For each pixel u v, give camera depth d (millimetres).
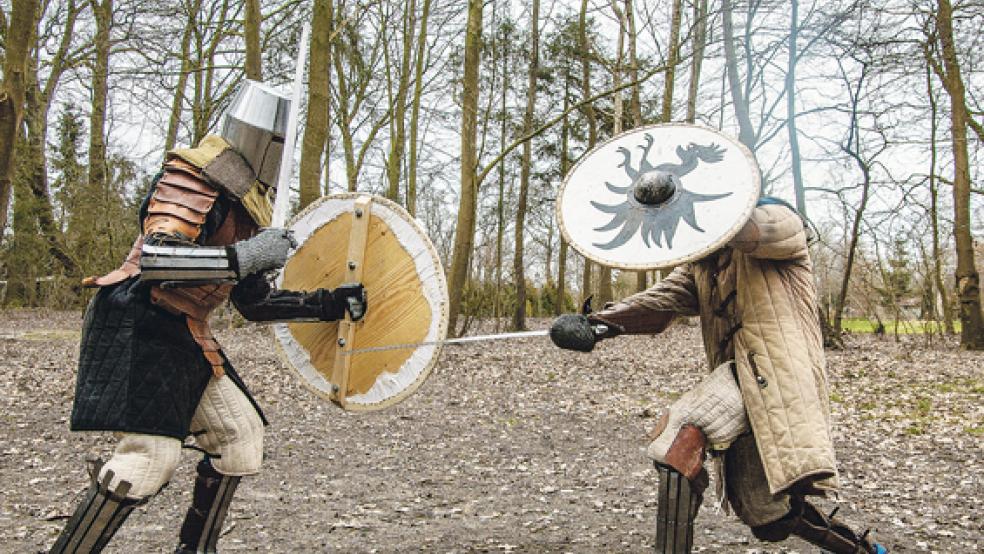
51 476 5055
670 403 8797
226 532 3918
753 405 2625
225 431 2729
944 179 17000
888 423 7465
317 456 5930
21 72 8031
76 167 18188
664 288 3088
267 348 14391
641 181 2707
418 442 6562
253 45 12844
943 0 15047
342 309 3016
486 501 4652
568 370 11922
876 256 17234
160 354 2502
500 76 23172
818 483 2609
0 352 12312
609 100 24203
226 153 2641
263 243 2486
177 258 2393
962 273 16188
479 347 15703
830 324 15992
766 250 2619
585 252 2729
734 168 2631
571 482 5191
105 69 16828
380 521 4176
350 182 20922
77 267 17984
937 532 4039
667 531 2600
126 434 2488
